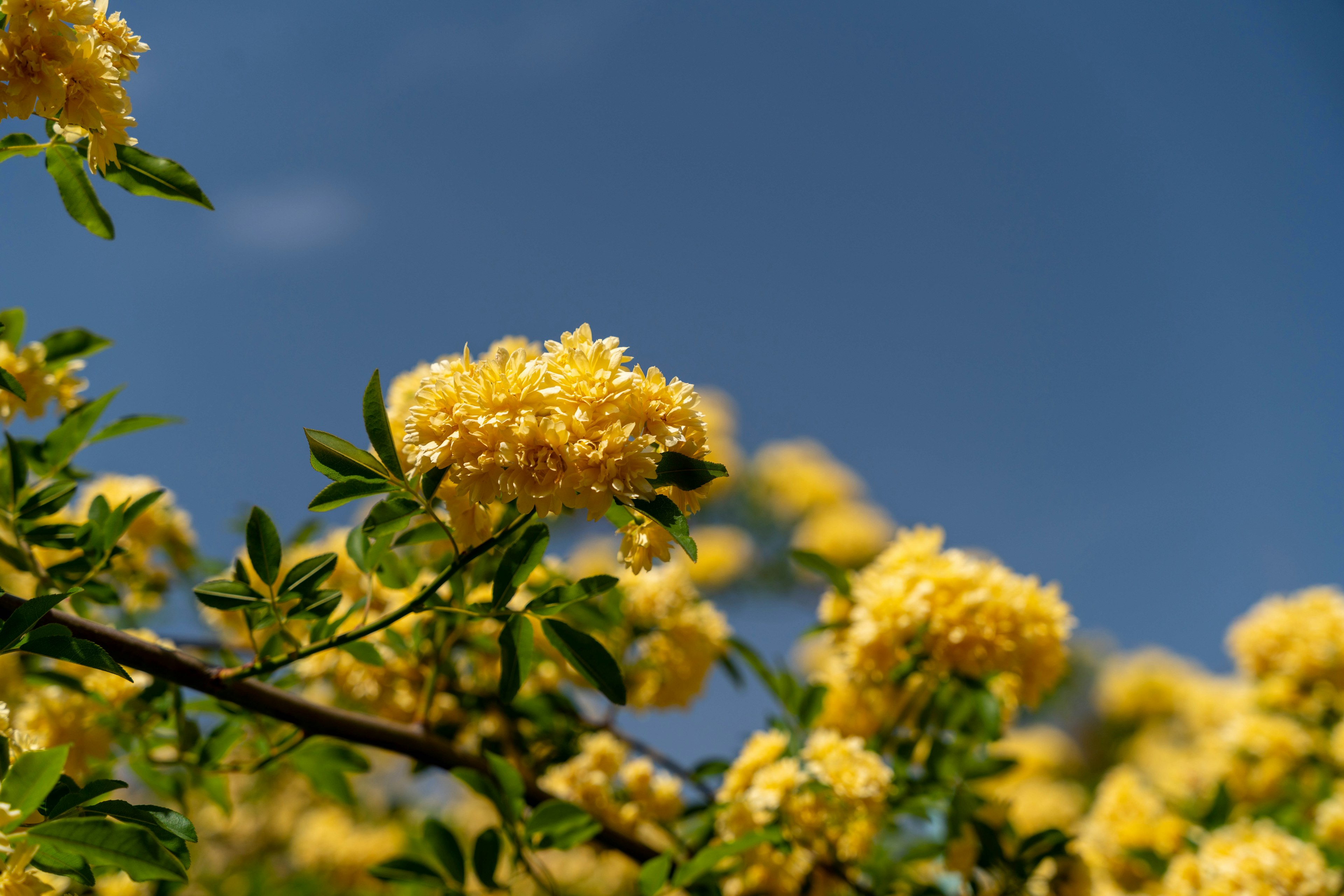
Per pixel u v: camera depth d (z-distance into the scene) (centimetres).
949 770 294
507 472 148
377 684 294
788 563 758
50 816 144
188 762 240
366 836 549
